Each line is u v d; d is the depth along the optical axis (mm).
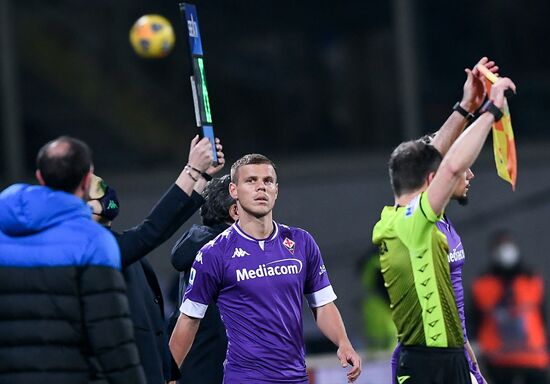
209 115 17094
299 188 52844
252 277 18984
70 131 61688
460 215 49625
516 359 38406
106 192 17062
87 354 15195
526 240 49312
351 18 58312
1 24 54969
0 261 15102
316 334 42219
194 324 19406
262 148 59000
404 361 17625
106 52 62438
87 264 15102
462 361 17453
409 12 52969
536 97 54500
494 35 55594
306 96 59000
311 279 19625
